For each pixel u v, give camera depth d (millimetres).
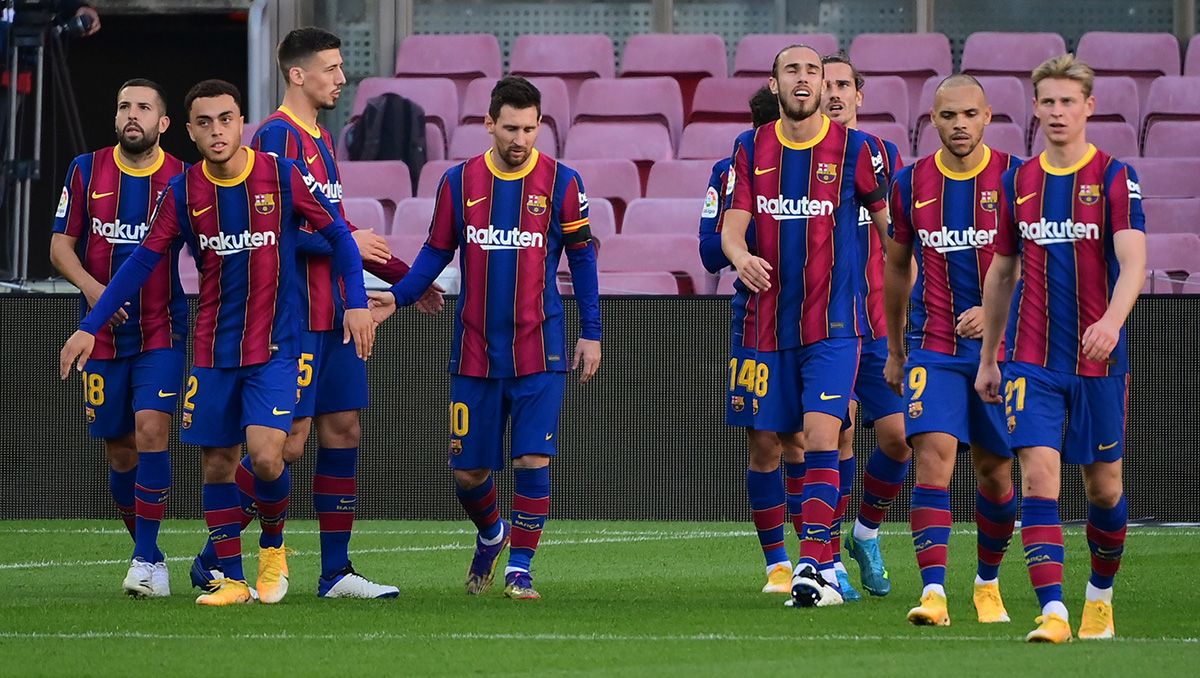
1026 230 17016
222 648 16203
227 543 20391
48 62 45656
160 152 22516
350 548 27203
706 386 30609
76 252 22469
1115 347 16625
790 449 21906
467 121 46375
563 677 14312
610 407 30844
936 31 50188
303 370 20891
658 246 37750
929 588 18016
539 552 26484
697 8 50812
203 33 55312
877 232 21656
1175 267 37000
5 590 22031
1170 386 29703
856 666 14812
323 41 21766
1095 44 47562
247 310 19953
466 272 21266
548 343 21250
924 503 18203
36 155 40688
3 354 31547
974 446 18531
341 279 20500
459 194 21359
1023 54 47562
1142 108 47000
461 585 22750
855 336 20281
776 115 22219
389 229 42750
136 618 18656
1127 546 26500
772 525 21812
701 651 15938
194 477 31656
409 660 15383
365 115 44906
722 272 37375
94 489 31562
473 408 21344
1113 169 16734
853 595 21203
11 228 42312
